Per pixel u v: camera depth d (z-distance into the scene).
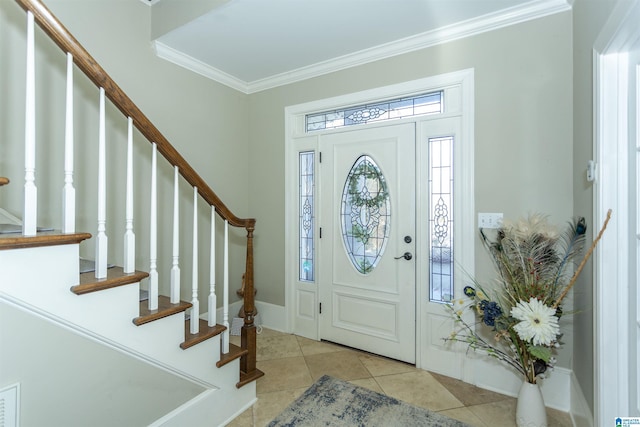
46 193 1.86
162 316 1.49
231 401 1.86
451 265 2.30
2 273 1.04
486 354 2.14
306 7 2.03
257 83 3.19
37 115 1.82
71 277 1.20
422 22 2.18
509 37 2.05
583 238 1.68
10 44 1.72
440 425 1.78
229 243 3.18
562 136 1.91
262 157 3.24
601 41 1.31
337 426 1.77
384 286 2.58
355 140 2.71
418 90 2.38
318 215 2.91
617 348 1.30
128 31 2.29
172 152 1.58
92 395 1.30
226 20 2.17
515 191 2.04
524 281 1.82
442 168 2.33
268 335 3.03
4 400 1.07
